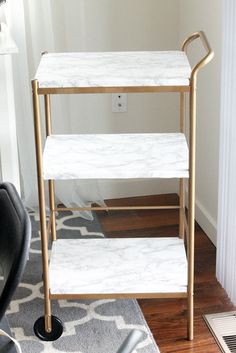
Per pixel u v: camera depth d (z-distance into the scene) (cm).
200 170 285
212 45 254
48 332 215
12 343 141
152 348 211
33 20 270
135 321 224
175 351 212
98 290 209
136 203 309
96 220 293
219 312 231
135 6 287
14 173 265
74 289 209
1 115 255
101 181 311
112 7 285
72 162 205
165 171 197
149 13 289
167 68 199
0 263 142
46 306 212
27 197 295
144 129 306
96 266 221
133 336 131
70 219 292
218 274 245
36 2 269
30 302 236
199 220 289
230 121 215
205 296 240
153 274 215
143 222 292
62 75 192
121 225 289
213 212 274
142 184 315
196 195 293
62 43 281
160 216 297
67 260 225
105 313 229
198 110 278
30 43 277
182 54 218
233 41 206
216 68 253
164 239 238
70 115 290
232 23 205
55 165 203
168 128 307
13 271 123
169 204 307
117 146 220
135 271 217
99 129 302
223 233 234
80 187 302
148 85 187
